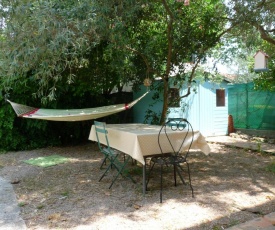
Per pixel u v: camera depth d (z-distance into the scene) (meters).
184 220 2.81
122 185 3.98
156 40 5.66
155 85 7.11
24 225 2.76
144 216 2.92
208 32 5.60
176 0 4.89
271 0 4.26
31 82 6.39
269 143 7.42
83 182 4.18
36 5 3.52
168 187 3.84
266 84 7.55
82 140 8.05
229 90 9.40
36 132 7.23
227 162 5.34
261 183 3.99
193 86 8.28
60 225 2.75
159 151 3.65
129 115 8.88
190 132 3.85
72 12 3.55
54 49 3.51
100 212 3.05
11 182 4.22
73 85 7.01
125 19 4.31
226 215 2.91
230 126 9.34
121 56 5.02
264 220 2.75
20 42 3.58
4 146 6.84
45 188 3.93
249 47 4.76
